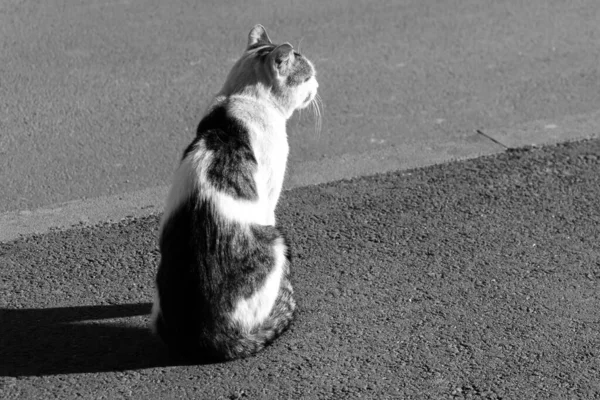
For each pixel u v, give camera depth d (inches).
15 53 346.3
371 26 378.0
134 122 304.2
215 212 182.5
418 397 181.8
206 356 188.2
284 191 263.7
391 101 321.1
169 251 183.5
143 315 209.0
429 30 376.2
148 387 184.2
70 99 316.8
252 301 186.5
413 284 220.2
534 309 210.5
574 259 231.0
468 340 199.5
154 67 340.5
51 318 206.8
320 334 201.6
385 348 196.9
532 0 408.8
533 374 189.0
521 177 272.5
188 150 190.9
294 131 300.8
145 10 386.9
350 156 286.4
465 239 239.6
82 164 278.2
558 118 311.7
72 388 183.6
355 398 181.3
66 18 376.5
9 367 190.1
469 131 302.7
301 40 362.3
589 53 360.8
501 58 354.9
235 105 204.4
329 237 240.5
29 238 238.5
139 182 269.9
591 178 272.1
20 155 281.6
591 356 194.9
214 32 368.5
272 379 186.7
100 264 227.9
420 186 267.6
